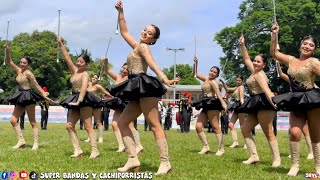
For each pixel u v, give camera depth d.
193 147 12.88
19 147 10.95
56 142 13.34
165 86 6.81
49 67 62.84
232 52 45.88
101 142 14.28
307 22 45.00
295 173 7.28
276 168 8.17
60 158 8.76
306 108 6.82
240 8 48.56
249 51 44.94
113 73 10.21
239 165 8.51
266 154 11.15
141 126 32.94
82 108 9.10
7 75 58.47
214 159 9.61
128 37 7.24
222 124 24.62
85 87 8.89
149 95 6.72
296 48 45.78
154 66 6.59
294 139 7.27
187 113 24.75
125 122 7.13
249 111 8.65
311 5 44.44
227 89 13.77
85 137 17.31
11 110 35.59
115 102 10.78
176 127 32.69
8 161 7.97
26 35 66.75
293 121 7.28
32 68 62.78
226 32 46.22
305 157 10.98
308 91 6.88
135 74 6.82
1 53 45.69
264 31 45.69
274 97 7.10
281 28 44.41
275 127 20.98
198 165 8.30
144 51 6.74
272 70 43.25
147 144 13.55
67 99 9.05
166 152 6.93
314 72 6.89
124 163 8.15
